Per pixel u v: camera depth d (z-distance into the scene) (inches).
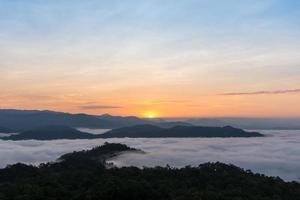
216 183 3245.6
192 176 3393.2
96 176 3201.3
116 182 2864.2
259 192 3110.2
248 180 3385.8
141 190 2755.9
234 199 2810.0
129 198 2714.1
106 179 2999.5
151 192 2783.0
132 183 2834.6
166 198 2755.9
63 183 3009.4
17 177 3769.7
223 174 3516.2
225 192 2979.8
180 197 2751.0
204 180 3314.5
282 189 3302.2
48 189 2819.9
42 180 3132.4
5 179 3725.4
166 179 3211.1
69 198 2674.7
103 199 2662.4
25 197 2657.5
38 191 2770.7
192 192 2886.3
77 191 2812.5
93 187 2861.7
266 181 3442.4
